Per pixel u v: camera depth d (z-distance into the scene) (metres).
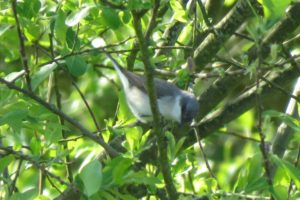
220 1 12.80
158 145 8.80
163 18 12.26
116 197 8.90
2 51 12.12
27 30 9.98
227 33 11.14
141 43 8.09
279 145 11.86
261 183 8.45
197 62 11.26
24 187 12.02
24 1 9.95
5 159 9.10
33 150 9.64
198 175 10.83
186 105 11.88
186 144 11.75
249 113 15.69
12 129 9.77
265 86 11.39
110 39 12.74
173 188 9.02
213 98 11.83
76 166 13.14
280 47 10.05
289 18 10.70
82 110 15.38
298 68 10.71
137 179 8.30
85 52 9.84
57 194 10.34
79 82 16.47
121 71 12.28
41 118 9.57
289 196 8.61
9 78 9.66
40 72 9.32
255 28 7.59
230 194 8.66
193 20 10.73
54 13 10.39
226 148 16.00
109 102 16.39
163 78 13.04
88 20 10.03
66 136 11.72
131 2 7.85
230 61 9.57
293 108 12.03
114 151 9.31
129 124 10.58
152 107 8.52
